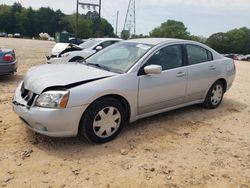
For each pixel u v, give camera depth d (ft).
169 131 17.16
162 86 16.88
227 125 18.76
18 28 360.07
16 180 11.75
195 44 19.65
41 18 367.25
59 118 13.26
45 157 13.50
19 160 13.15
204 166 13.51
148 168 13.03
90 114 14.14
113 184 11.79
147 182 12.05
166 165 13.38
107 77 14.92
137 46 17.72
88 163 13.17
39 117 13.30
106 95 14.65
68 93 13.41
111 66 16.60
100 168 12.84
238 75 45.98
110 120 14.99
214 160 14.11
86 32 302.86
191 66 18.78
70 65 16.97
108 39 39.88
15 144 14.55
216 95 21.47
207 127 18.19
